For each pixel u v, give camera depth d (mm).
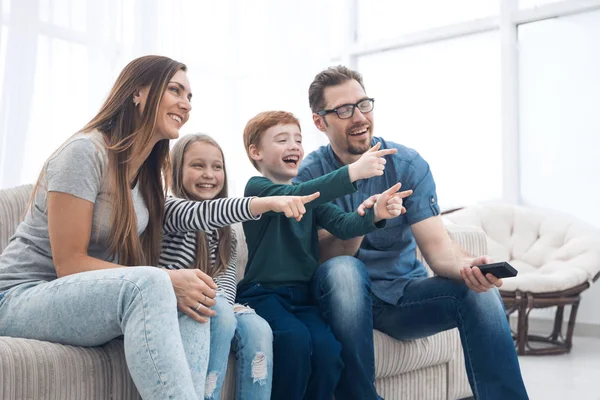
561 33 3656
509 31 3775
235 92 4301
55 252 1131
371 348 1416
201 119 4062
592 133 3545
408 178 1701
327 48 4227
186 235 1488
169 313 1021
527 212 3508
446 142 4082
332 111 1752
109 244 1214
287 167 1746
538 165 3746
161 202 1391
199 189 1642
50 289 1082
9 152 2930
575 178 3605
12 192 1552
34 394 958
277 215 1578
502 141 3816
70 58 3240
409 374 1761
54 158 1169
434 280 1585
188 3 3957
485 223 3521
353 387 1381
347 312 1407
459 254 1655
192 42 3984
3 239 1471
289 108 4160
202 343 1148
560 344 3141
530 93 3775
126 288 1021
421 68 4191
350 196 1717
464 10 4031
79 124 3252
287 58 4184
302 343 1317
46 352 999
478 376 1443
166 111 1292
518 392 1406
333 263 1498
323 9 4223
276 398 1321
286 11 4207
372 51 4367
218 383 1203
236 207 1355
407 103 4246
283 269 1557
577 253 3129
